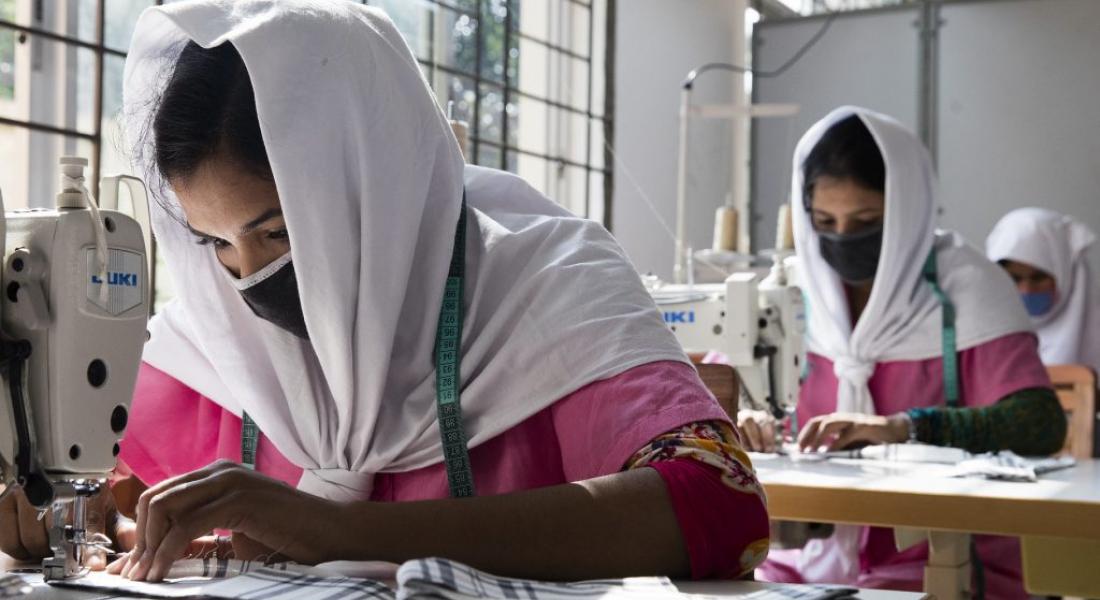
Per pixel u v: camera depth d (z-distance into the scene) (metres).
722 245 5.04
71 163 1.28
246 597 1.05
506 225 1.58
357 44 1.37
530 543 1.21
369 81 1.37
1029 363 3.22
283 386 1.50
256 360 1.54
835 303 3.44
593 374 1.41
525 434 1.46
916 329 3.32
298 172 1.31
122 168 3.05
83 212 1.27
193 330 1.61
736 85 6.36
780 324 2.92
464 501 1.24
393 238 1.41
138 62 1.47
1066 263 5.51
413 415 1.46
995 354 3.25
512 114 4.64
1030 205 6.10
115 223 1.30
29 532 1.41
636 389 1.38
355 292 1.41
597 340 1.43
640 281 1.53
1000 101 6.13
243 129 1.32
